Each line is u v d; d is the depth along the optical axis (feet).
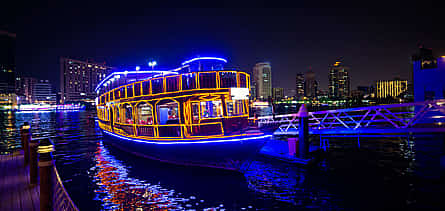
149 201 28.81
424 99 70.03
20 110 593.42
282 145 53.88
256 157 46.01
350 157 44.21
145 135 44.50
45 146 17.47
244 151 35.37
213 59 43.27
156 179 35.86
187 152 37.96
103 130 72.64
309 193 29.22
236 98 37.27
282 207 26.08
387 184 30.58
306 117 41.37
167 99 39.99
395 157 42.88
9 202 21.63
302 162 39.14
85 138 88.43
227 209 26.09
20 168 31.96
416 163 38.58
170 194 30.50
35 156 26.37
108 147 65.98
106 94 65.62
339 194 28.53
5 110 575.38
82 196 30.89
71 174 40.37
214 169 37.14
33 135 100.94
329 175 34.86
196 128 37.76
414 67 72.38
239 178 35.17
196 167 38.24
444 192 27.32
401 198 26.58
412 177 32.40
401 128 46.93
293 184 32.19
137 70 51.44
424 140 58.08
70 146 69.10
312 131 55.06
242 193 29.99
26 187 25.23
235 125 38.91
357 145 55.52
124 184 34.71
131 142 49.21
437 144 52.60
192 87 37.04
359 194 28.19
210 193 30.30
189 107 38.01
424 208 24.13
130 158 49.65
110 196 30.71
